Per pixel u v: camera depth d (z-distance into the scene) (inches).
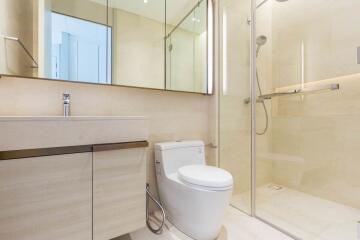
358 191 60.1
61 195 34.6
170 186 51.8
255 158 69.0
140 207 44.2
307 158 70.6
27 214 31.7
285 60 77.3
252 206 62.8
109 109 54.4
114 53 55.1
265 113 74.6
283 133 76.0
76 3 50.3
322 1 67.7
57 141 34.2
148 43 60.6
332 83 65.0
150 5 61.1
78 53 50.4
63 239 34.9
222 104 72.6
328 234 49.8
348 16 61.7
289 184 74.7
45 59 46.3
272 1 78.5
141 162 44.4
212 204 42.8
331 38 65.4
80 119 36.6
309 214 59.7
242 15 72.2
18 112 43.5
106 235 39.6
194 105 70.7
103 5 53.8
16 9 43.1
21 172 31.1
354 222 54.8
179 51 66.2
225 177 44.8
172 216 53.6
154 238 48.8
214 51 72.3
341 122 63.2
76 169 36.1
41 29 46.0
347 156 62.1
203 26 70.9
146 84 59.9
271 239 48.4
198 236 46.8
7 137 30.0
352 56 60.8
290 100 74.8
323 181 67.2
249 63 70.9
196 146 61.9
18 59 43.2
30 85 44.6
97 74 52.7
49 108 46.8
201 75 70.5
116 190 40.8
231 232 51.5
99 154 38.6
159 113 62.8
